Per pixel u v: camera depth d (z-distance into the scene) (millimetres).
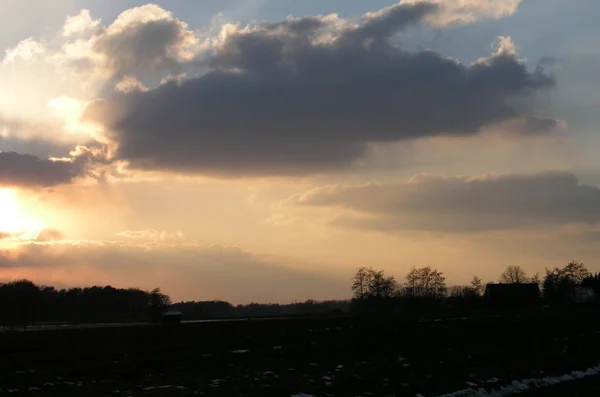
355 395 39344
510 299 138000
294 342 73188
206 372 50250
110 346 63844
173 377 47188
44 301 134500
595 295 155500
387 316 96188
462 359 59719
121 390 40781
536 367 55219
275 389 39938
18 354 56344
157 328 72125
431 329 83625
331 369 52438
